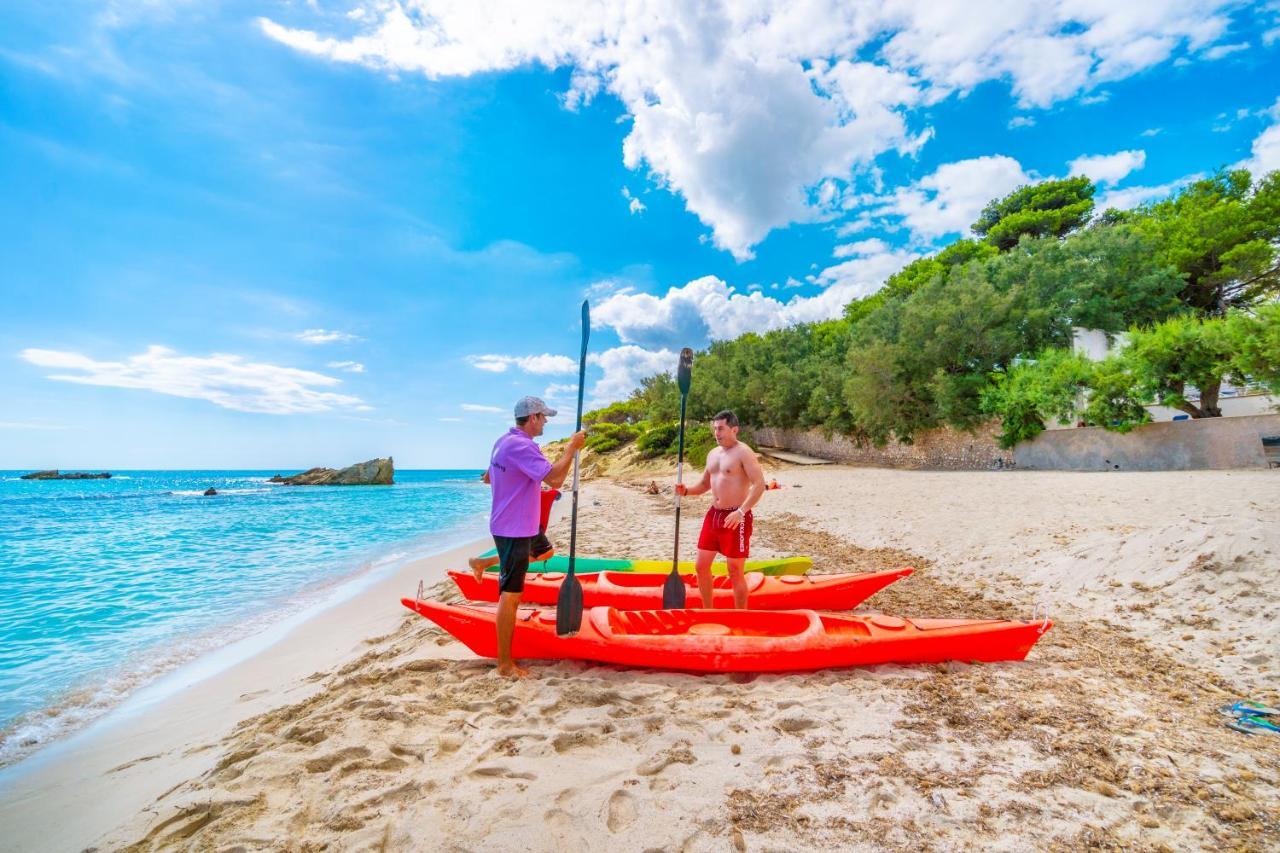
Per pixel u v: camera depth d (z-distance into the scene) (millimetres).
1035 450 20547
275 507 27141
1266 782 2363
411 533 15711
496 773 2525
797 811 2207
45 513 23375
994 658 3932
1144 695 3311
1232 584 4574
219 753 3145
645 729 2945
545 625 4070
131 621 6656
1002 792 2316
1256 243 22906
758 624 4316
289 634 6023
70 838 2459
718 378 41375
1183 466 16688
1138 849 1961
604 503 20656
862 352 25953
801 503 14516
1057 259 23766
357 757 2732
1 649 5648
